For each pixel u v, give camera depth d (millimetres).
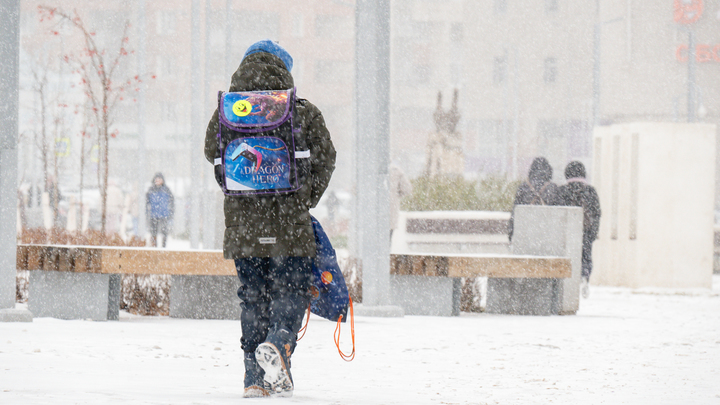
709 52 167250
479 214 52906
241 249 11609
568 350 19406
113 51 176500
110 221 72750
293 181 11555
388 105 27266
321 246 11945
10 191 22188
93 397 10844
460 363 16781
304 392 12312
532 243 32438
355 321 25203
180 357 16406
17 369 13586
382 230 27359
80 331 20172
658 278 46594
